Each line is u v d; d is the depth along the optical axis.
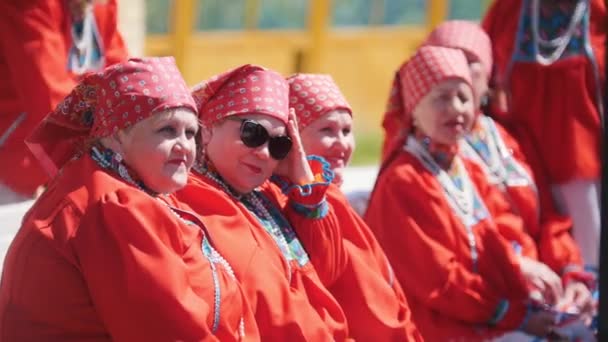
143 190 7.98
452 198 11.38
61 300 7.56
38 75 11.75
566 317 11.64
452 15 26.91
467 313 11.10
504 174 12.24
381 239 11.22
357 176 16.81
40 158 8.23
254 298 8.44
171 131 7.85
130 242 7.43
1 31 11.82
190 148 7.94
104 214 7.48
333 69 25.23
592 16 12.74
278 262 8.91
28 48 11.73
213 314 7.82
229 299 7.97
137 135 7.79
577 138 12.64
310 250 9.35
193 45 22.66
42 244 7.57
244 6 23.45
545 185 12.70
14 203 12.02
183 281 7.49
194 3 22.55
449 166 11.59
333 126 10.11
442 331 11.11
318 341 8.66
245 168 8.94
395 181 11.26
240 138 8.86
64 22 12.19
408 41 26.36
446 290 10.98
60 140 8.17
